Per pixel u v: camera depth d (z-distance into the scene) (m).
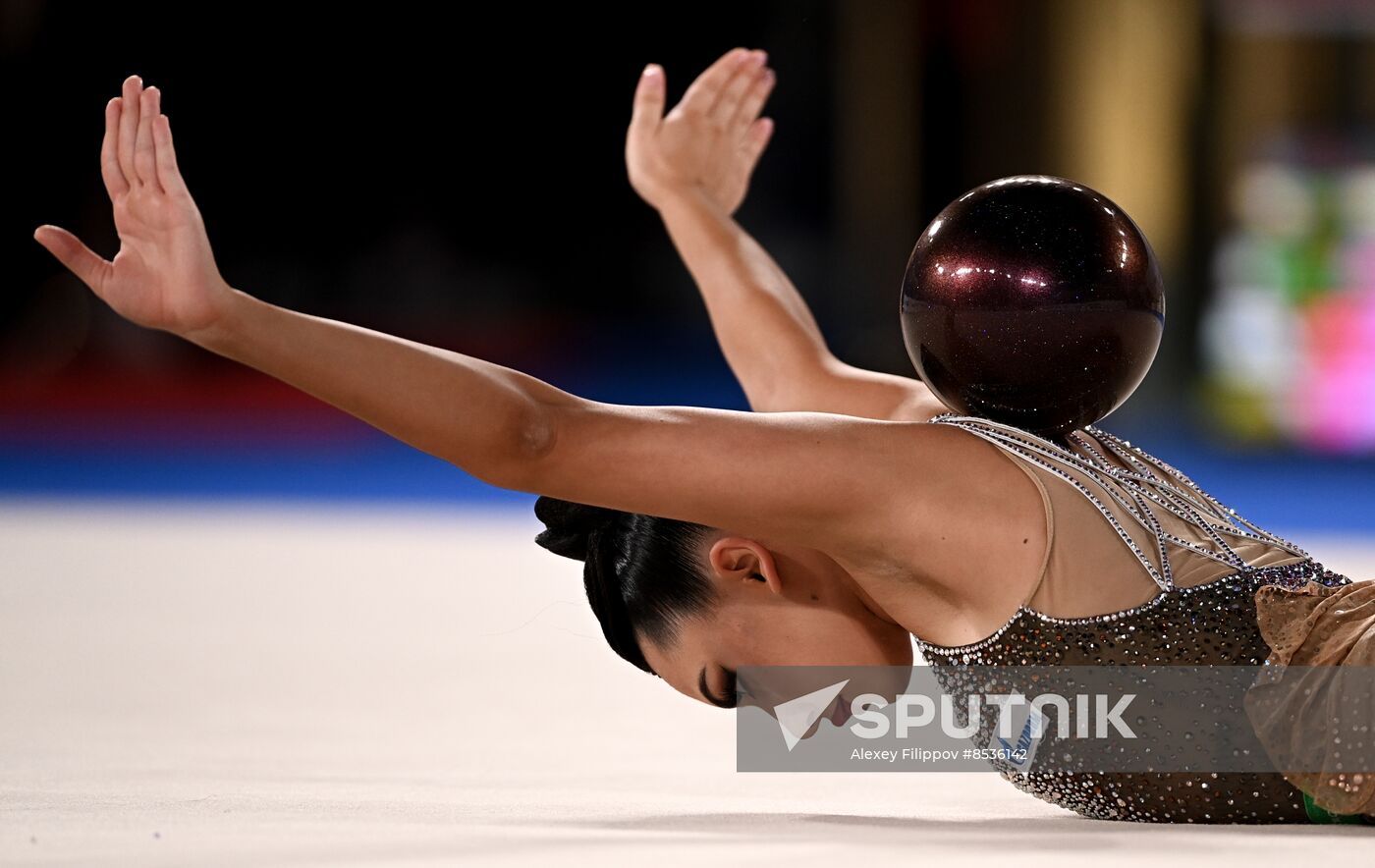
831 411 9.27
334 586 20.86
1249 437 39.62
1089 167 45.00
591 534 7.93
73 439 40.09
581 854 6.09
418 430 6.40
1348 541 25.88
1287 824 7.21
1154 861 6.02
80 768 9.02
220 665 14.65
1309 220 42.75
